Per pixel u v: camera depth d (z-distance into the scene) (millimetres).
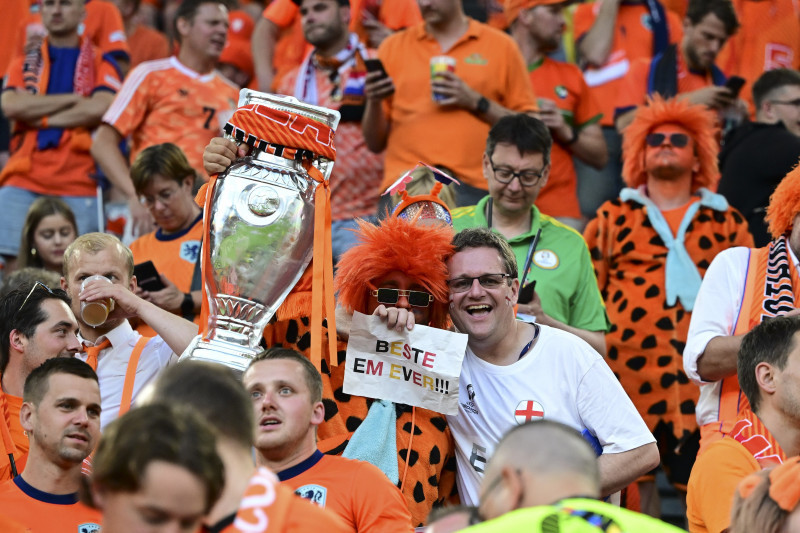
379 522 12289
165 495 7566
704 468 13203
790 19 29109
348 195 23734
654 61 26062
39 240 22641
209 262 10945
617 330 20344
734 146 22547
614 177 26250
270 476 8789
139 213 24297
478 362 14516
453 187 18828
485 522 8492
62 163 25922
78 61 26422
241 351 10680
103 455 7691
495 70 22812
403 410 14227
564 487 8328
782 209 15742
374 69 22125
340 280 14273
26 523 12648
